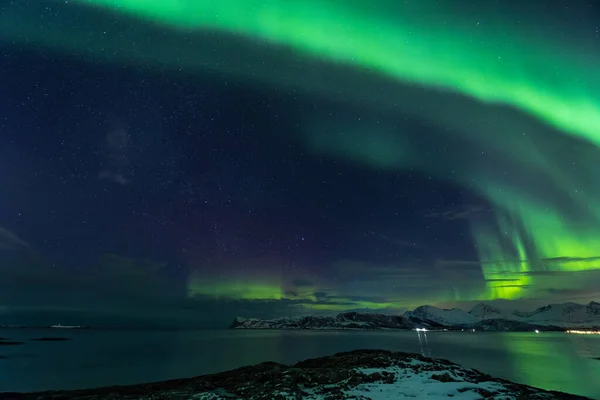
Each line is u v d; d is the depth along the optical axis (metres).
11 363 58.00
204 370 47.06
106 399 16.91
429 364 25.61
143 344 113.50
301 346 99.69
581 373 47.50
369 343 117.19
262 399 16.17
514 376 44.06
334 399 15.65
